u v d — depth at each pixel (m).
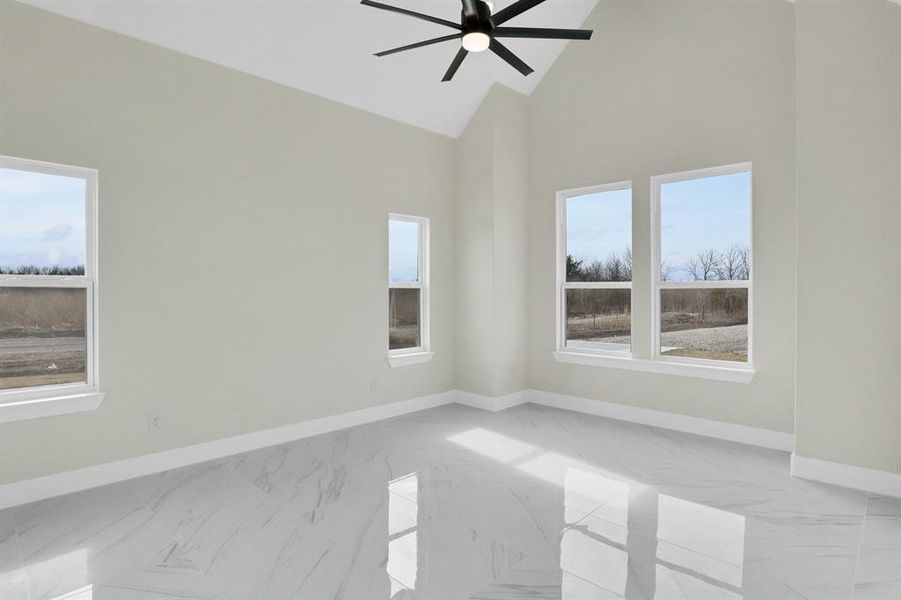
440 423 4.81
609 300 5.09
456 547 2.53
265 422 4.12
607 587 2.19
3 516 2.85
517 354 5.55
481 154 5.36
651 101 4.69
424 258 5.45
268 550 2.50
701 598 2.11
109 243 3.34
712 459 3.78
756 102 4.09
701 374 4.37
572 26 5.07
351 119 4.70
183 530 2.70
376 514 2.89
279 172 4.20
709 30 4.34
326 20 3.93
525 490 3.23
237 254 3.95
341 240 4.64
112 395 3.35
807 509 2.93
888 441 3.12
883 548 2.49
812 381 3.38
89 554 2.46
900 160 3.04
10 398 3.04
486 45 2.94
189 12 3.46
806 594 2.13
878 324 3.14
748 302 4.20
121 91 3.38
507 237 5.41
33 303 3.13
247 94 4.00
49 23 3.10
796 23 3.38
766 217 4.05
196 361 3.74
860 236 3.18
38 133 3.07
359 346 4.79
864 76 3.15
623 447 4.08
